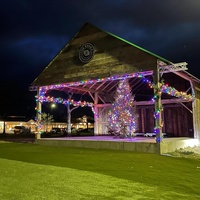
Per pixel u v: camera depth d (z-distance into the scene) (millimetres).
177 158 9414
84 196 4555
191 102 16266
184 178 6477
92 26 13078
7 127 45562
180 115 16906
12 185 5078
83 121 41250
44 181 5410
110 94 19000
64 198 4414
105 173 6398
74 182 5395
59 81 14203
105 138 14578
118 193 4797
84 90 17859
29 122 46125
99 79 12586
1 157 8742
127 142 11117
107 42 12508
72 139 13484
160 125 10445
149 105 18219
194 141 13734
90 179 5695
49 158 8508
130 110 14273
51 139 13875
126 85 14250
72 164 7469
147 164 8000
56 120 47344
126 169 7074
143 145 10664
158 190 5176
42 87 15031
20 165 7125
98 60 12734
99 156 9148
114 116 14375
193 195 5082
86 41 13273
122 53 11922
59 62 14320
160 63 10789
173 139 13234
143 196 4707
